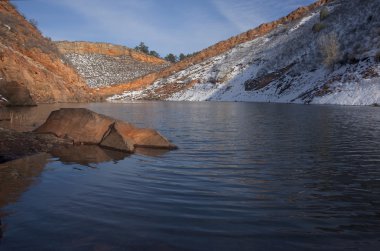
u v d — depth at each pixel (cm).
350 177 707
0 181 645
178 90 7694
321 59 5281
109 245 388
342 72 4406
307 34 6881
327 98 3997
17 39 4462
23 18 5381
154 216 478
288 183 662
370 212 503
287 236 419
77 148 1039
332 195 586
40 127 1198
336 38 5266
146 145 1094
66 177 689
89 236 409
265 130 1559
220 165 827
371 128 1555
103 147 1068
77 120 1171
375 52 4200
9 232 418
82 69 10900
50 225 439
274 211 505
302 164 836
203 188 624
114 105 4272
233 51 8862
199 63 9131
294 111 2816
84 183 644
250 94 6034
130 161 869
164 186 633
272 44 8056
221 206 525
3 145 932
